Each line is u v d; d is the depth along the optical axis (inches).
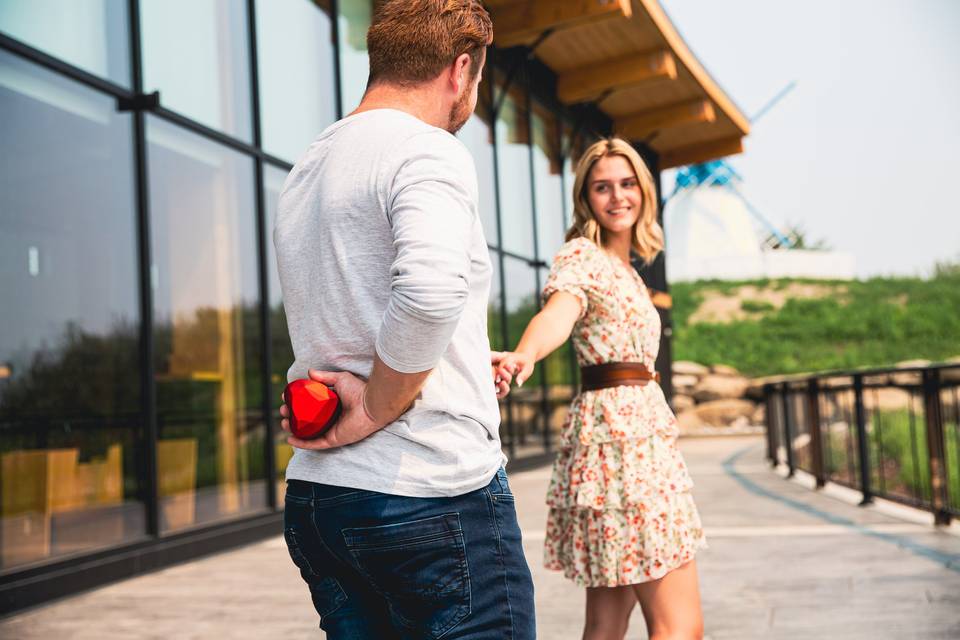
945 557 179.3
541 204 463.5
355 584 55.5
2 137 174.7
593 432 86.4
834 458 402.6
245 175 245.9
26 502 171.6
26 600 163.5
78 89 193.2
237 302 238.8
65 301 185.6
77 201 190.4
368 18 320.2
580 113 511.8
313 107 281.6
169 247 215.3
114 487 192.9
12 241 174.9
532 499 311.0
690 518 87.3
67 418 183.3
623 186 92.7
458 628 51.8
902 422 412.5
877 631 128.4
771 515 251.1
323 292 54.0
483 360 55.2
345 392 51.8
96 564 181.0
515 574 54.0
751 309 1290.6
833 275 1445.6
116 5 205.6
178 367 214.8
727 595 154.1
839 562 178.7
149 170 210.5
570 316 84.8
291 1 272.5
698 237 1744.6
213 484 223.6
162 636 139.5
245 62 249.3
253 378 242.5
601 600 90.8
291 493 55.3
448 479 51.9
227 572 192.1
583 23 376.2
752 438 701.3
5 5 176.2
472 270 54.2
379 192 51.9
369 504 51.5
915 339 1186.6
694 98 516.1
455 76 57.0
